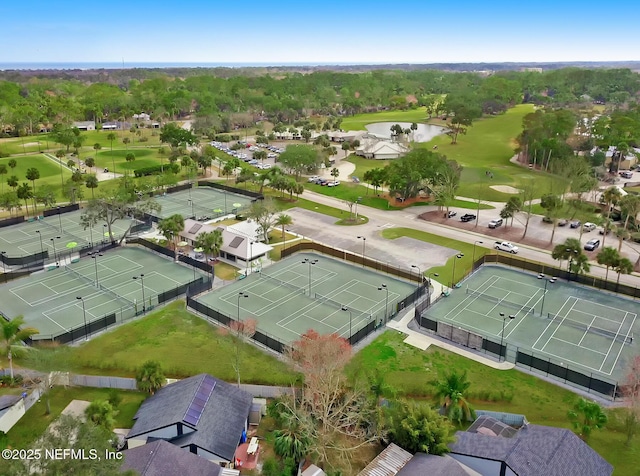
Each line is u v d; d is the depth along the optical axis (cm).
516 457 4931
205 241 10312
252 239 11750
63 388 6569
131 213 12938
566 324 8381
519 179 17762
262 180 16138
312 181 17788
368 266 10675
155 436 5400
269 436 5725
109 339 7800
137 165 19862
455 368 7144
